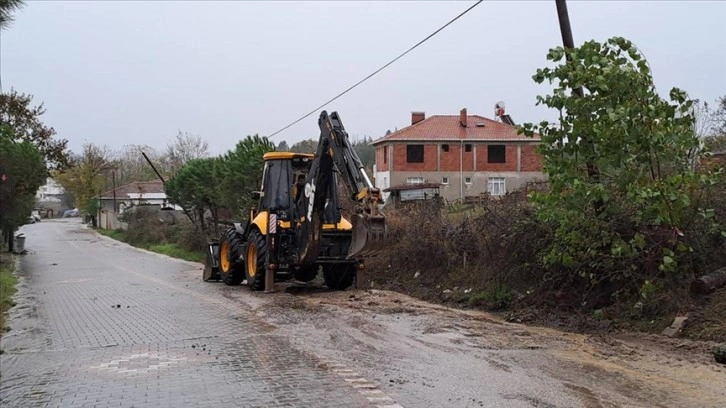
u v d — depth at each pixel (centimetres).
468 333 912
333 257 1457
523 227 1153
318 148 1336
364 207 1198
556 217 980
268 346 866
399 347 834
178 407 614
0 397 672
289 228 1481
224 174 2653
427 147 5369
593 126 909
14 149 2473
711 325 830
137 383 705
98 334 1023
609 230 956
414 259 1493
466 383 661
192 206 3312
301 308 1181
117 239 5038
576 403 588
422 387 652
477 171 5391
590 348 801
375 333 923
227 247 1728
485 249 1265
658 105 903
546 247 1105
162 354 844
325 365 752
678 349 782
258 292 1501
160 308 1282
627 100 910
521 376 680
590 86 924
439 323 991
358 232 1205
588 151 938
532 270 1130
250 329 995
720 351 711
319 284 1616
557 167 948
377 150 5703
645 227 952
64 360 837
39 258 3219
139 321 1130
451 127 5512
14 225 2880
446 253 1399
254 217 1605
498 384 654
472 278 1281
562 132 957
